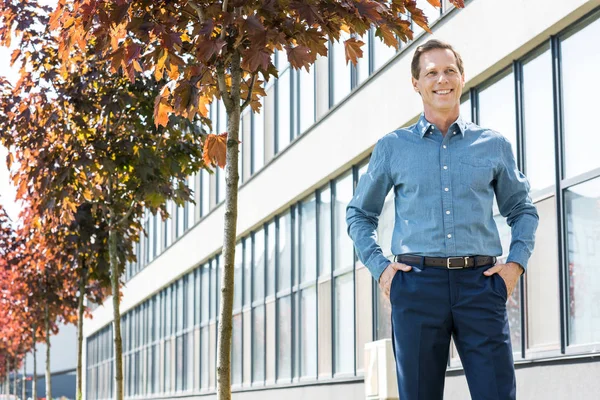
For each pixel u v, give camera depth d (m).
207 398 23.45
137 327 33.69
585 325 8.38
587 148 8.38
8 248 18.70
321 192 15.40
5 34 9.59
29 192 11.20
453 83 3.87
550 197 8.99
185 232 25.70
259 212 18.58
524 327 9.37
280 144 17.66
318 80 15.48
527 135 9.45
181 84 5.46
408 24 5.41
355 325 13.71
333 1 5.21
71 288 18.39
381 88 12.59
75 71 10.48
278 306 17.69
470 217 3.79
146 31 5.29
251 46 5.10
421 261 3.78
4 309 22.62
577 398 8.37
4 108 10.69
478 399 3.70
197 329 24.81
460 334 3.76
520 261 3.82
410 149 3.90
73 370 68.56
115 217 11.88
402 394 3.79
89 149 10.48
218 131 23.00
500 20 9.60
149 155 10.62
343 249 14.30
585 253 8.41
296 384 16.12
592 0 8.12
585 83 8.42
